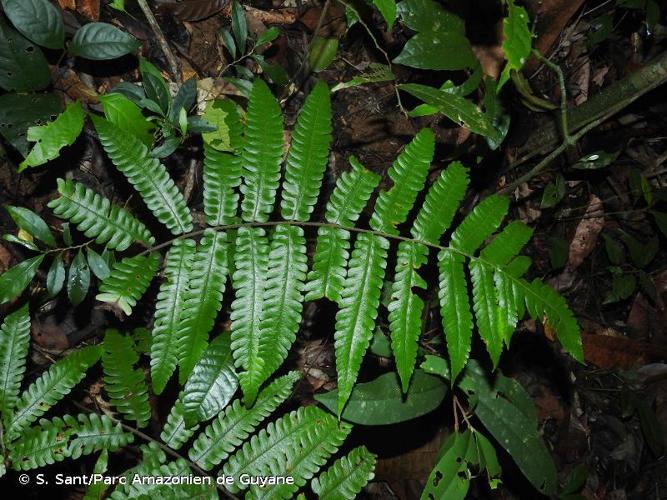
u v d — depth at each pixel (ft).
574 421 3.54
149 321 2.54
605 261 3.87
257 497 1.96
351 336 1.86
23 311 1.92
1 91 2.26
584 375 3.66
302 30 3.14
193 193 2.72
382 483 2.91
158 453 1.97
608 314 3.84
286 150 2.81
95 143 2.56
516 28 1.46
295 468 1.99
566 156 3.66
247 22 3.02
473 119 2.09
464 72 2.97
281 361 1.83
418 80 3.24
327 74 3.16
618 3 3.28
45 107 2.15
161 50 2.77
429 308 3.02
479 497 3.14
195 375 1.95
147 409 2.00
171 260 1.85
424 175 1.95
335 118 3.13
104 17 2.70
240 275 1.85
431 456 2.89
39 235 1.88
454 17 2.23
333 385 2.87
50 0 2.57
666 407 3.64
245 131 1.89
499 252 1.98
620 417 3.62
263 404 2.02
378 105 3.20
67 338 2.43
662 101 3.83
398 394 2.13
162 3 2.87
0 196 2.40
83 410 2.34
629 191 3.78
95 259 1.94
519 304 1.97
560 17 3.15
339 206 1.93
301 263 1.88
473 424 2.98
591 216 3.70
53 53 2.54
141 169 1.84
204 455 1.98
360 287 1.89
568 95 3.70
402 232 2.93
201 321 1.83
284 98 2.93
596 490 3.43
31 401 1.90
